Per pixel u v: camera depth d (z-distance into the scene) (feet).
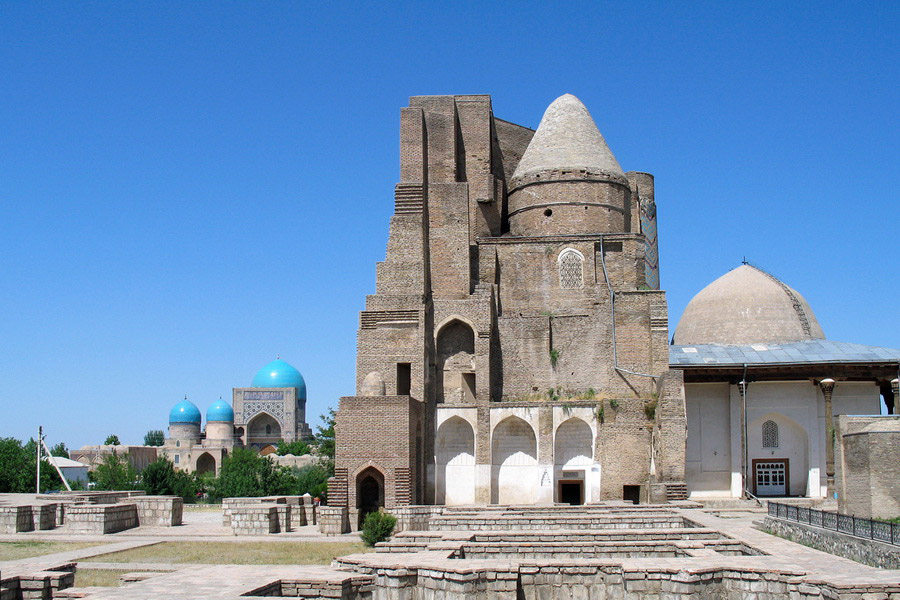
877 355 173.17
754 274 197.98
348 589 69.97
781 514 100.73
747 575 66.64
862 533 77.15
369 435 164.04
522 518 111.14
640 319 188.34
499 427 184.24
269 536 139.13
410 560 73.41
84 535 135.74
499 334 193.98
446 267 196.75
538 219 208.33
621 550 86.02
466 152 220.02
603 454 176.14
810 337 187.93
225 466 330.75
